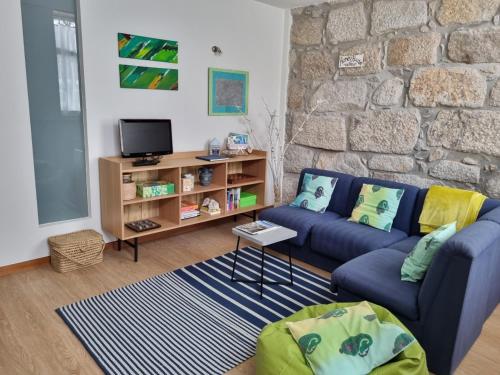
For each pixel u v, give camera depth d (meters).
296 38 4.52
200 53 3.91
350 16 3.98
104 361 2.07
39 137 3.09
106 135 3.38
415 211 3.24
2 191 2.90
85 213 3.45
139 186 3.45
